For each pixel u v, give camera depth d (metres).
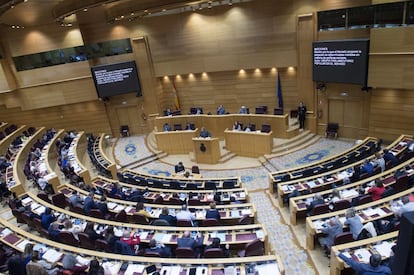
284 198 10.66
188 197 10.80
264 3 16.70
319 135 17.58
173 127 18.83
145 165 17.52
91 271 6.14
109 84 19.78
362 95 15.54
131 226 8.35
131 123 21.69
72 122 21.50
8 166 15.05
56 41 18.92
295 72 17.72
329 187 10.55
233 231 7.87
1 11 10.70
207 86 20.19
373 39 13.67
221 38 18.09
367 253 6.32
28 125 21.31
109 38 19.61
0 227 8.63
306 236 8.16
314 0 15.48
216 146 16.33
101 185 12.62
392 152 12.04
